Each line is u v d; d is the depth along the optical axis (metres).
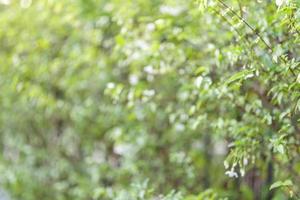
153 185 5.91
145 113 5.75
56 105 7.36
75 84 7.02
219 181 5.93
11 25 7.52
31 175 7.52
